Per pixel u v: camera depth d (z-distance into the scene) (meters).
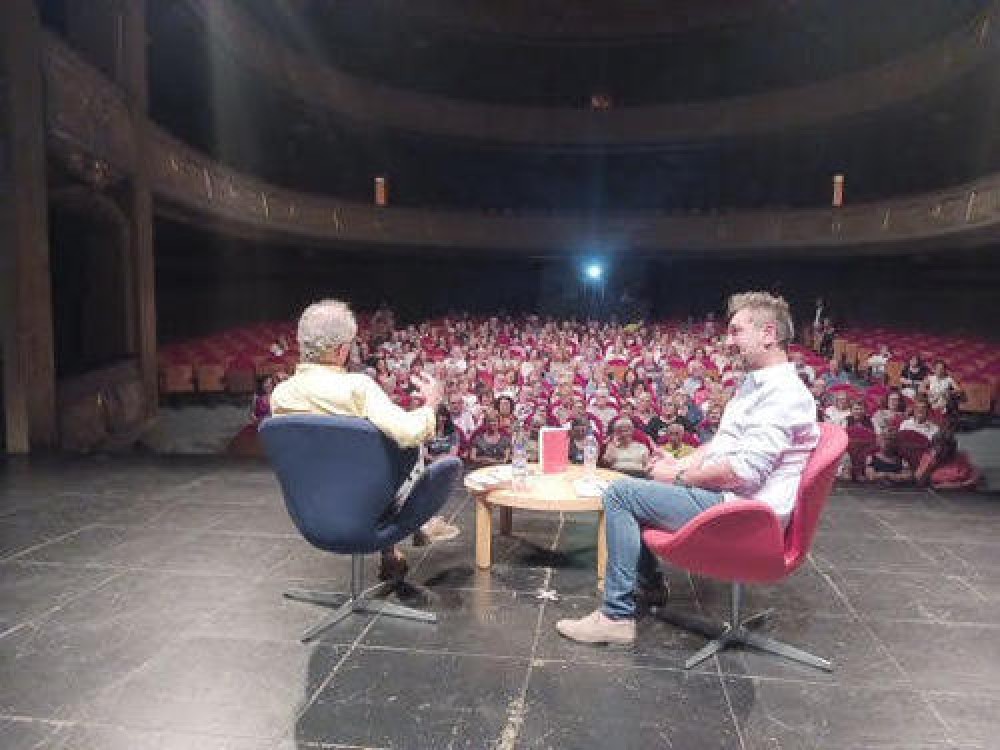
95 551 3.53
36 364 6.05
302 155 19.33
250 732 2.10
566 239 20.67
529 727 2.15
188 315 16.16
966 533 3.96
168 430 9.38
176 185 10.35
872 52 17.45
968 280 15.73
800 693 2.36
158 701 2.25
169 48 13.25
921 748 2.08
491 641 2.67
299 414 2.50
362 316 18.73
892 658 2.60
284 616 2.85
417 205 21.56
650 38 19.97
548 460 3.70
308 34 17.86
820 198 19.62
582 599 3.05
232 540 3.70
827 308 19.58
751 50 19.92
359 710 2.22
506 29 19.97
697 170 21.25
